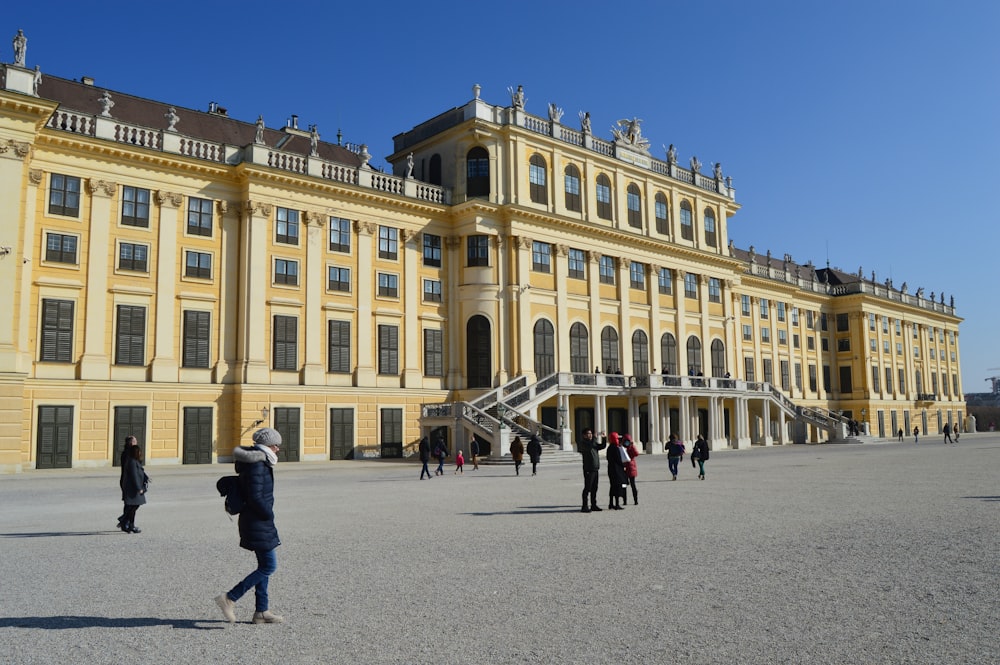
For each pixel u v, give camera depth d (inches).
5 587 390.6
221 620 323.9
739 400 2405.3
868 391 3378.4
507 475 1240.8
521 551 476.7
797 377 3211.1
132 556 478.9
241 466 326.0
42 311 1401.3
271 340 1646.2
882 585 365.1
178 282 1561.3
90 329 1448.1
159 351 1524.4
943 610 319.0
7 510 757.3
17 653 279.7
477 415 1691.7
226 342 1615.4
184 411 1544.0
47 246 1417.3
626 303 2202.3
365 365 1779.0
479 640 288.7
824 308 3444.9
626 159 2285.9
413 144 2159.2
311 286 1710.1
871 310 3496.6
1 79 1321.4
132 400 1482.5
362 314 1785.2
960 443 2428.6
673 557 446.6
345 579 400.8
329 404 1712.6
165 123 1721.2
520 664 261.0
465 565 433.7
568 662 262.4
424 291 1910.7
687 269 2407.7
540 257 2022.6
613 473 708.0
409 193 1905.8
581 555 459.2
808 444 2699.3
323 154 1968.5
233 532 582.6
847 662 257.6
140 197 1533.0
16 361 1294.3
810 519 599.8
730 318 2549.2
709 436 2341.3
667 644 279.6
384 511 709.9
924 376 3855.8
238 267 1644.9
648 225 2304.4
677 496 817.5
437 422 1742.1
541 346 1984.5
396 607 340.8
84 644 290.5
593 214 2154.3
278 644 288.7
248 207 1635.1
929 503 695.7
